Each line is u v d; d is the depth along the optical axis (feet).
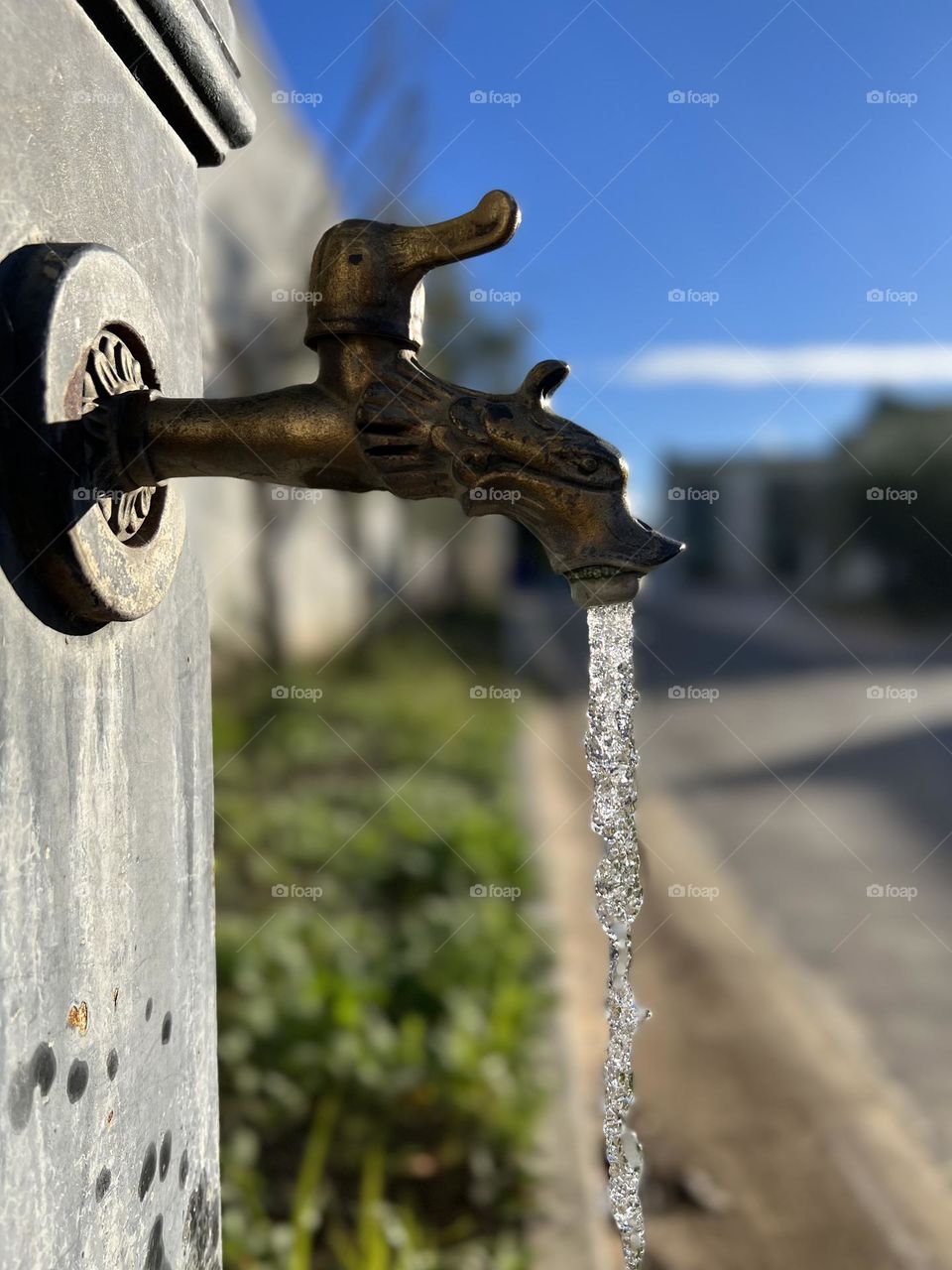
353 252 2.99
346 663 34.12
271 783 19.57
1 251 2.28
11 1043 2.21
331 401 3.03
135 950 2.89
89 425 2.48
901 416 72.13
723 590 102.68
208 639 3.69
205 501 23.89
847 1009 11.51
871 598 71.87
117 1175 2.76
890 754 25.41
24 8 2.38
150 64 3.01
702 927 14.08
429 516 48.16
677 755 26.78
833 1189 8.36
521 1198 7.77
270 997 9.61
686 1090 9.79
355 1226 7.40
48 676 2.40
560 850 18.13
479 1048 9.05
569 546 2.93
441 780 21.36
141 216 3.06
